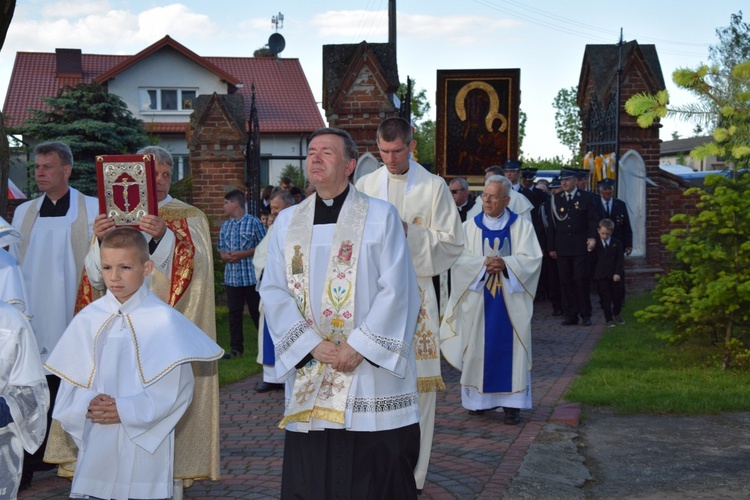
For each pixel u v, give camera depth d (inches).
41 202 224.5
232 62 1642.5
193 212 198.7
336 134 157.1
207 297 194.9
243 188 552.4
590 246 474.6
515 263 268.8
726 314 336.2
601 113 618.8
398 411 154.3
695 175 998.4
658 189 606.9
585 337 444.8
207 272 195.2
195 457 188.5
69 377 155.4
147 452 153.1
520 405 268.8
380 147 207.2
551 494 202.7
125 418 146.6
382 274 153.9
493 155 593.0
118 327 156.4
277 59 1659.7
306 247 156.8
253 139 537.6
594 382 323.9
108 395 150.8
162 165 195.6
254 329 492.1
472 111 589.6
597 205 485.1
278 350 152.6
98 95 1004.6
